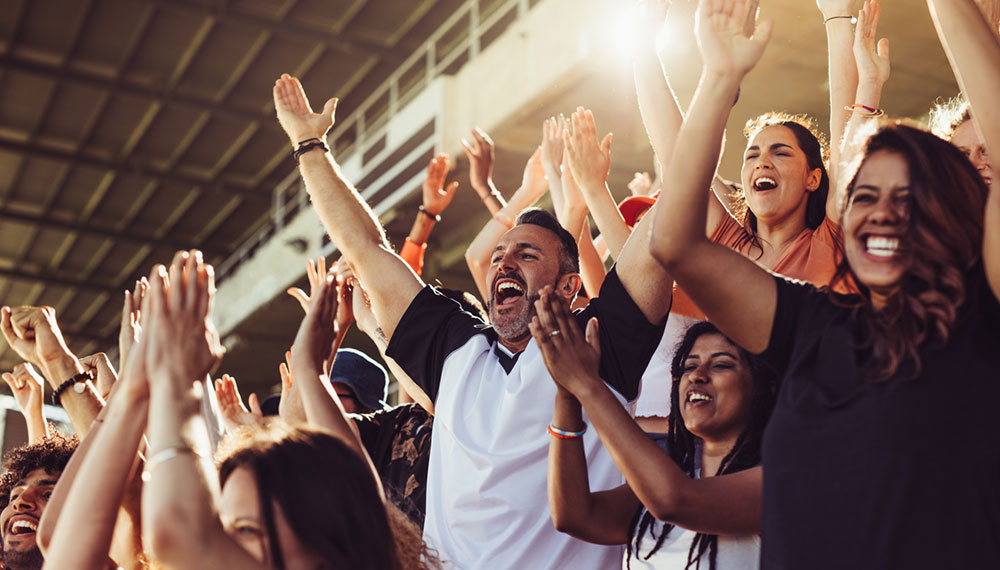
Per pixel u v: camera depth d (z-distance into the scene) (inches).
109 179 714.2
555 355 64.9
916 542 47.1
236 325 649.0
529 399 80.7
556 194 122.5
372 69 629.9
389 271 94.0
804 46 314.3
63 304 888.3
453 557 81.0
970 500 47.0
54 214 763.4
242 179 725.3
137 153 697.6
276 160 698.8
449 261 524.1
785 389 53.5
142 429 54.1
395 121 512.7
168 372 51.0
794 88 337.1
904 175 51.2
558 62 382.3
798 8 299.4
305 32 589.0
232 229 790.5
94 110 653.9
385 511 53.3
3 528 92.8
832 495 49.5
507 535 79.3
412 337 91.7
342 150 687.7
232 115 648.4
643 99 87.7
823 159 100.0
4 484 96.7
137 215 765.3
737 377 76.5
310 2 576.1
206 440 51.1
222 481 52.1
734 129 350.3
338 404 66.2
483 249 128.6
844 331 52.5
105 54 609.6
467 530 81.2
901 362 49.2
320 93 660.7
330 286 68.5
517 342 89.7
